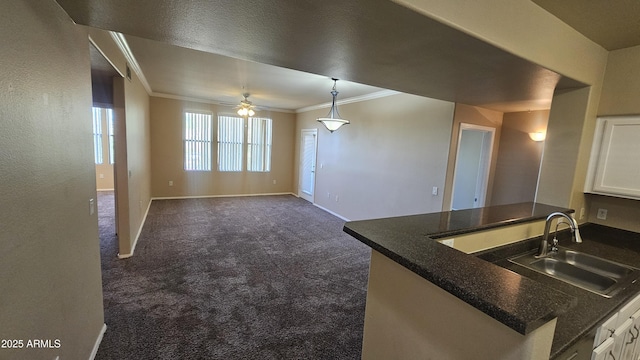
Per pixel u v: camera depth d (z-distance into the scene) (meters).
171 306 2.47
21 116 1.03
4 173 0.93
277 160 8.12
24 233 1.06
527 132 3.91
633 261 1.90
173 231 4.52
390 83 2.48
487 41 1.41
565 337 1.01
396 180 4.50
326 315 2.45
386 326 1.28
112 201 6.36
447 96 3.00
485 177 4.26
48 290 1.25
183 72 4.06
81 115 1.65
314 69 2.19
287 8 1.22
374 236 1.38
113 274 3.01
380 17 1.25
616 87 2.18
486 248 1.79
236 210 6.12
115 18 1.40
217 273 3.15
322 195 6.63
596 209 2.54
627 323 1.41
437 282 0.95
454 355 0.96
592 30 1.87
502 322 0.74
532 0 1.54
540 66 1.73
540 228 2.13
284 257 3.70
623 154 2.18
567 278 1.84
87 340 1.78
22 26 1.02
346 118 5.72
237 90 5.34
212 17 1.35
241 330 2.20
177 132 6.79
